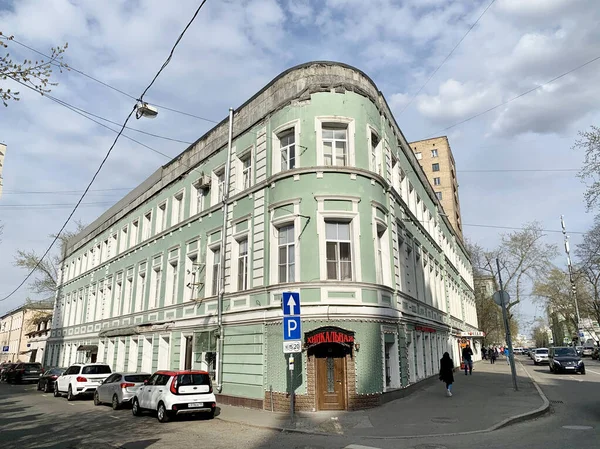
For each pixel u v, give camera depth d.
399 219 21.69
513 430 11.33
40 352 59.19
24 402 21.83
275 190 18.34
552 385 22.52
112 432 12.39
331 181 17.30
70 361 41.00
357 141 18.23
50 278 53.47
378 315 16.53
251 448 9.95
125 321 30.81
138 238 31.72
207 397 14.66
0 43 8.70
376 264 17.45
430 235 30.59
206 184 23.84
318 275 16.31
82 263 43.97
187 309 23.30
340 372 15.63
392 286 18.94
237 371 18.30
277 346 16.48
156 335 25.69
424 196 31.52
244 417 14.80
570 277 60.81
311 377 15.34
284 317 13.16
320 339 15.23
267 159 19.41
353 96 18.64
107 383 19.73
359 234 17.08
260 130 20.30
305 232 16.91
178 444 10.51
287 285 16.66
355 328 15.86
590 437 9.82
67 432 12.47
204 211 23.39
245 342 18.17
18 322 74.00
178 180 27.41
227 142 22.75
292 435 11.66
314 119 18.09
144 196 31.70
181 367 22.66
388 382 17.91
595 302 54.97
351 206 17.28
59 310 48.31
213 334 20.20
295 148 18.19
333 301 15.98
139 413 16.08
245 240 20.20
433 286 29.94
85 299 40.47
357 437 11.02
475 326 57.97
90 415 16.33
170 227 26.66
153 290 27.91
